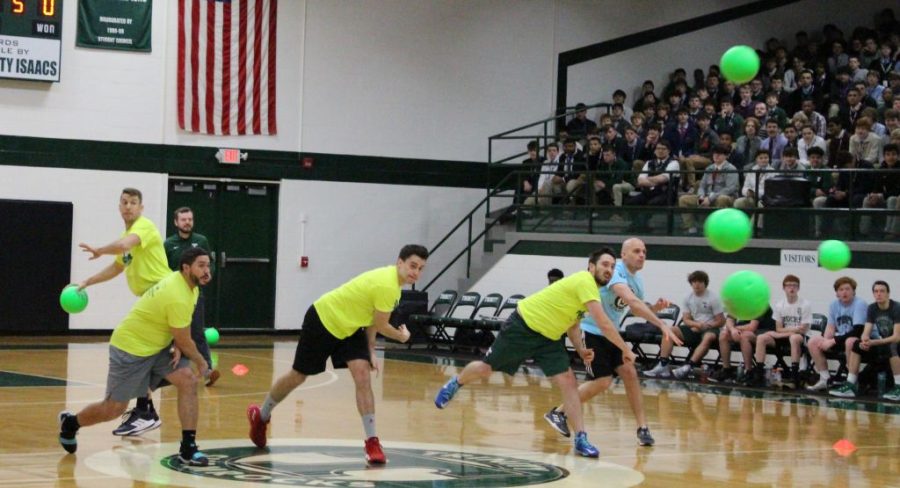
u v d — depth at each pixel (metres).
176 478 8.76
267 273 25.88
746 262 20.27
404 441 11.23
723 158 21.09
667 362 19.19
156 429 11.52
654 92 29.48
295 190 25.97
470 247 25.59
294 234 26.00
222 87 25.14
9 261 23.31
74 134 23.88
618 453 10.95
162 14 24.61
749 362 18.16
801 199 19.72
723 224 7.69
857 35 28.28
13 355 19.59
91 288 24.02
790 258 19.72
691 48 29.91
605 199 22.91
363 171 26.58
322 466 9.51
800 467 10.47
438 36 27.33
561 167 24.64
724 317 18.89
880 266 18.78
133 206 11.43
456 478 9.13
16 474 8.84
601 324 10.69
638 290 11.71
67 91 23.81
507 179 25.81
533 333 10.82
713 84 26.84
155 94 24.56
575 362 21.27
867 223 19.02
